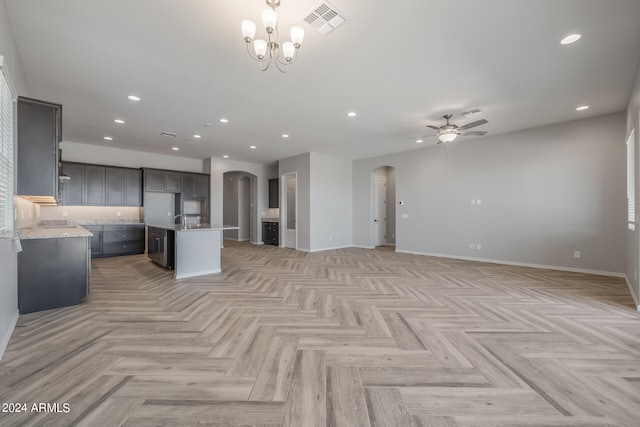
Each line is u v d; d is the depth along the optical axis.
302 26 2.43
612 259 4.59
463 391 1.71
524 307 3.17
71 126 5.21
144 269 5.17
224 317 2.87
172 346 2.25
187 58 2.94
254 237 9.41
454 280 4.38
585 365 1.99
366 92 3.76
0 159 2.19
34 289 2.96
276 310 3.07
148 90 3.69
